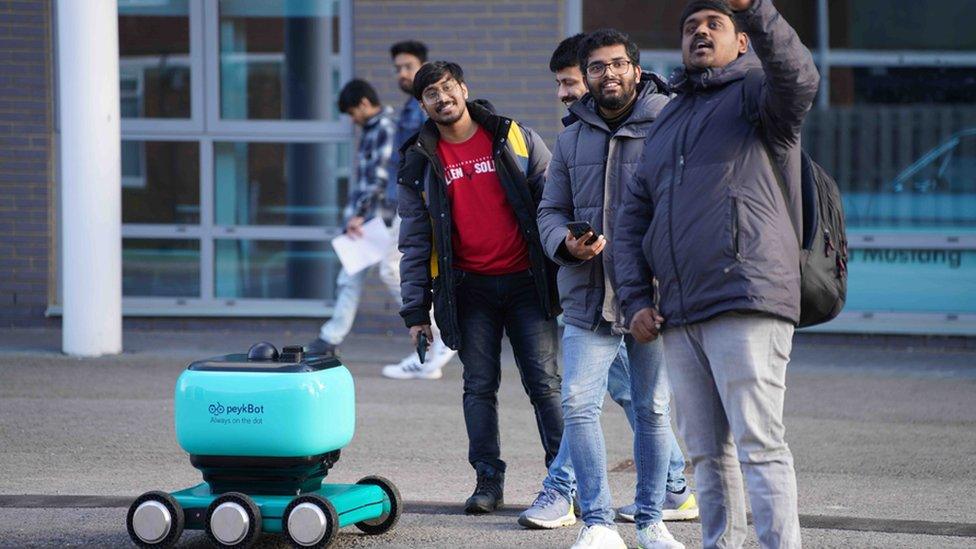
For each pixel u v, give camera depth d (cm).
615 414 1102
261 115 1523
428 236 785
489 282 773
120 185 1388
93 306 1335
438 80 762
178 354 1362
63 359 1323
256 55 1518
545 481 755
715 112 570
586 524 677
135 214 1533
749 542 704
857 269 1434
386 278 1262
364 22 1461
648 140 598
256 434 673
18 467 902
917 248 1420
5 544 707
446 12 1443
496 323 784
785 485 566
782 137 558
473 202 770
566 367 688
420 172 777
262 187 1527
